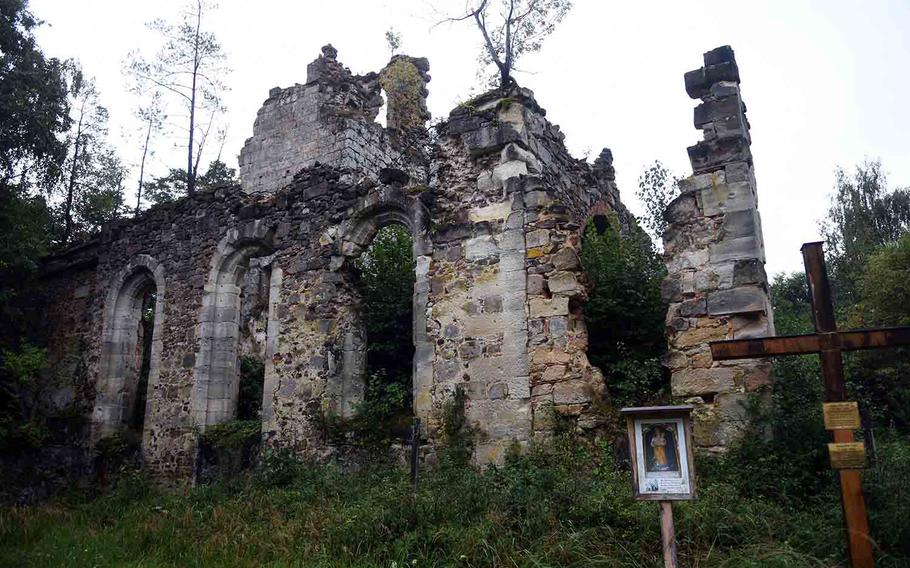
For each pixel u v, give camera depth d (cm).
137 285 1691
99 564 815
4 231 1619
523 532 692
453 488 841
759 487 772
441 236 1176
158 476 1455
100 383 1622
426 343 1146
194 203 1608
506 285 1098
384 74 2272
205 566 783
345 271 1333
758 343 605
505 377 1061
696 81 998
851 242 2792
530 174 1151
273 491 1075
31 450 1420
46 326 1805
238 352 1541
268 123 2230
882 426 1088
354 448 1185
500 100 1191
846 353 1286
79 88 2352
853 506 554
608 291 1178
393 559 702
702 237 950
